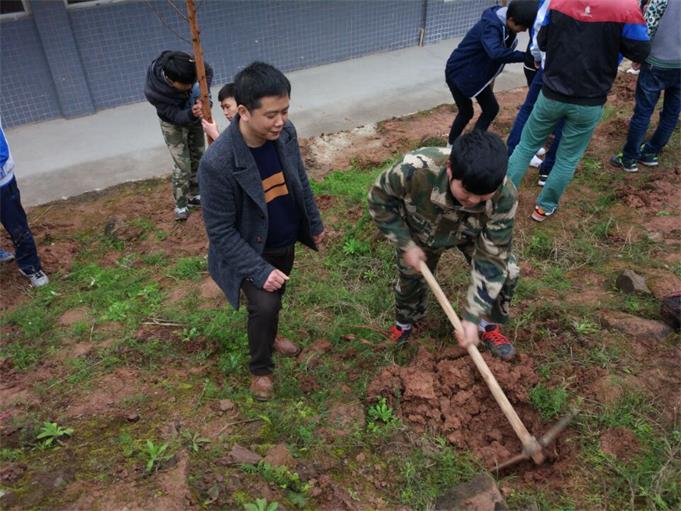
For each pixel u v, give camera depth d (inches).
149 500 91.4
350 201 197.9
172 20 280.1
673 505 97.8
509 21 191.0
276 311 108.4
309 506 96.1
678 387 118.6
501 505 95.5
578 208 191.3
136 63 281.0
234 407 116.3
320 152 240.8
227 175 94.8
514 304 145.6
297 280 158.4
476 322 104.3
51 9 249.3
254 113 89.3
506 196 95.2
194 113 166.6
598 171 215.3
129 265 176.6
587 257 165.2
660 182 203.8
